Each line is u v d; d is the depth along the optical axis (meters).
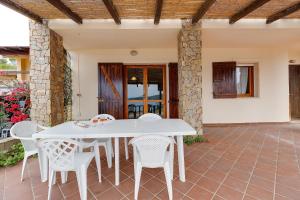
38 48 3.86
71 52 5.85
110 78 5.79
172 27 3.97
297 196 1.96
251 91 6.19
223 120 5.95
